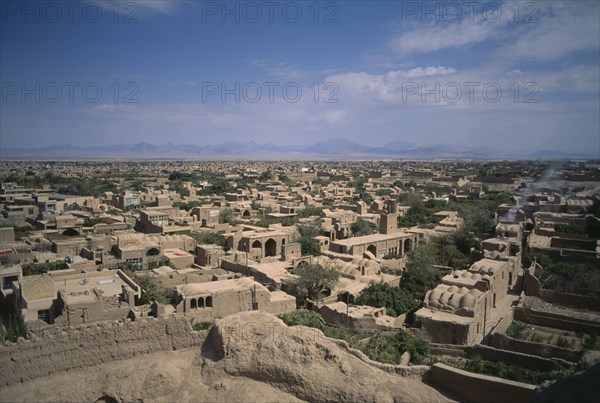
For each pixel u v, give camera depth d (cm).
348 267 6247
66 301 4603
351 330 4506
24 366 2647
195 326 4512
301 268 5909
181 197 16838
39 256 7169
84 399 2609
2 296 5569
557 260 7162
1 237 8181
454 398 2708
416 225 11056
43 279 5100
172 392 2738
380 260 7238
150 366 2805
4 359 2592
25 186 19475
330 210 12650
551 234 8531
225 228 10294
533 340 4472
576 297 5500
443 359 3853
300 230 9575
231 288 5153
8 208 11850
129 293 4884
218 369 2838
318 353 2811
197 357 2978
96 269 6438
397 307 5047
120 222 10638
